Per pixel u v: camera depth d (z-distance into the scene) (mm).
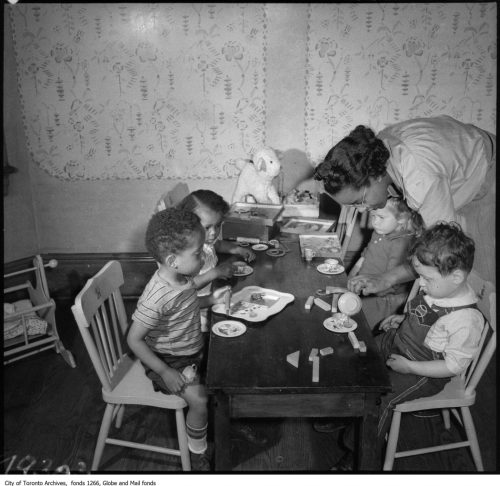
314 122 3254
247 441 2277
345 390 1547
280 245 2615
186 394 1929
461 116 3207
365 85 3166
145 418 2463
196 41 3082
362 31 3055
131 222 3482
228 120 3256
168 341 1952
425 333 1949
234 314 1911
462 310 1848
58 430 2377
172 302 1863
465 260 1776
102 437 2025
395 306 2555
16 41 3041
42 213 3424
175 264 1818
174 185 3396
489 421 2383
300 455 2203
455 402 1911
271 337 1785
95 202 3424
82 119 3225
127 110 3219
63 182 3367
